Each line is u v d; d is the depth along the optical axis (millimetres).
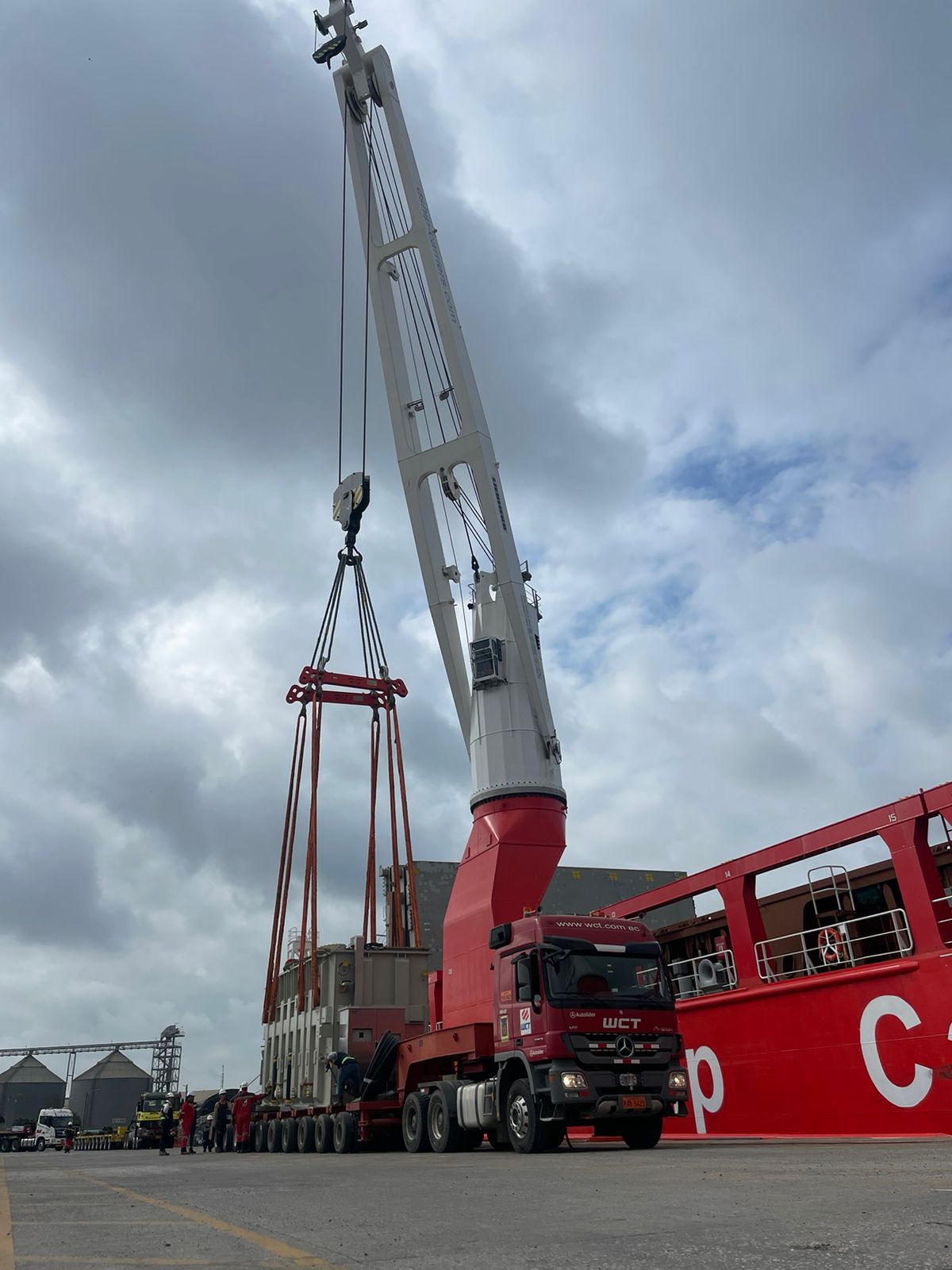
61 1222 5879
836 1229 4590
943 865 15898
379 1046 19344
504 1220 5480
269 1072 26766
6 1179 11445
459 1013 18438
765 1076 15648
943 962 13172
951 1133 12703
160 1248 4645
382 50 24312
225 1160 18531
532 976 13234
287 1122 23359
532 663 20062
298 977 25250
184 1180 10242
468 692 20953
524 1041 13203
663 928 20953
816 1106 14688
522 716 19859
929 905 13664
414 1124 16859
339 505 33844
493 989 14383
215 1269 3975
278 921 31250
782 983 15539
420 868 47500
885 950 16469
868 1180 6863
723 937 19094
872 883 16516
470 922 18781
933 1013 13180
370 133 24641
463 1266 3945
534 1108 12852
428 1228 5230
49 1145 57406
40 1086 102250
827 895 17375
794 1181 7031
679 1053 13281
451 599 21656
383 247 23438
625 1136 13891
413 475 21844
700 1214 5340
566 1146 15297
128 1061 106000
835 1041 14547
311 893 30531
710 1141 14930
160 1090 105188
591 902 50406
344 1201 6930
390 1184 8484
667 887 18812
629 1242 4453
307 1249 4512
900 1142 11938
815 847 15680
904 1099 13375
